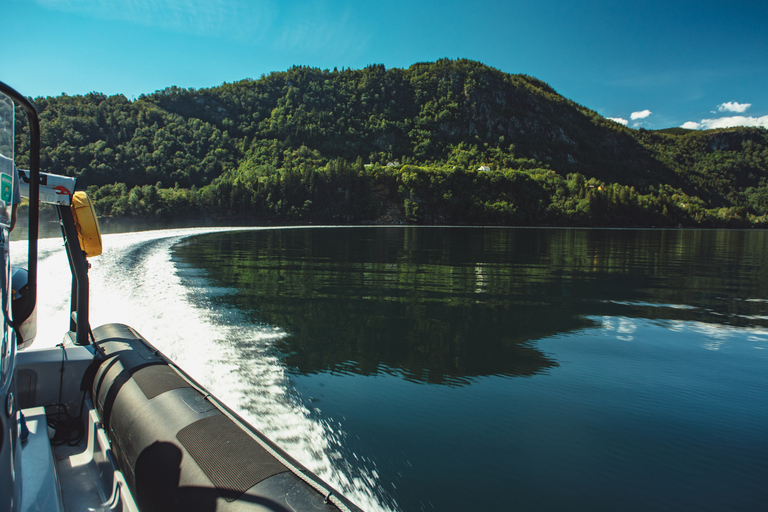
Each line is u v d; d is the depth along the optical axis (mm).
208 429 1821
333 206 93812
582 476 2863
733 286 12281
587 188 115875
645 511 2531
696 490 2760
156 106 170875
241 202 84875
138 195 78125
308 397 3877
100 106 142500
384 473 2785
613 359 5422
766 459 3129
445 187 107375
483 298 9430
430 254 20562
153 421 1924
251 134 172500
